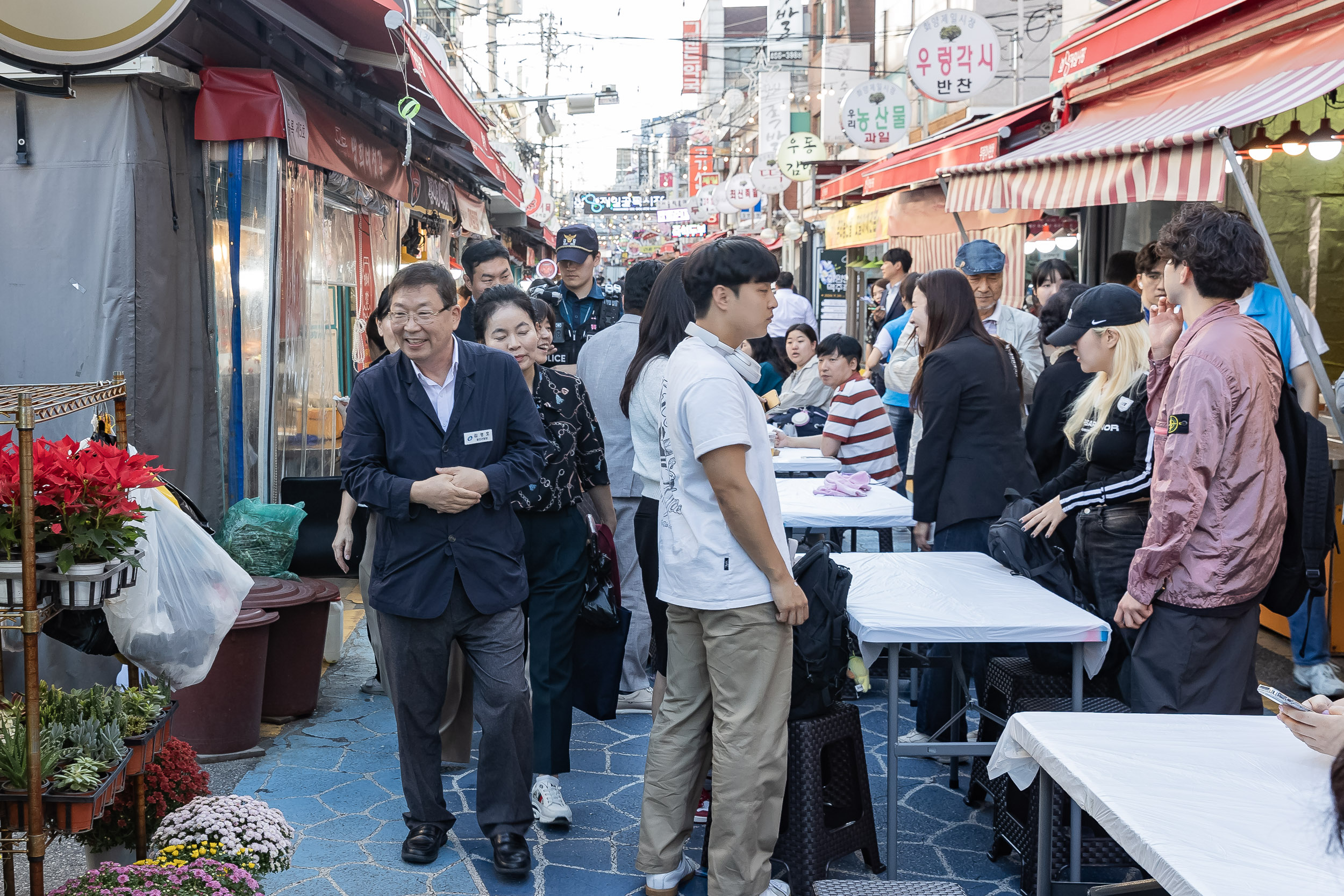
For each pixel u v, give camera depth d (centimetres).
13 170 545
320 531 662
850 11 2523
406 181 942
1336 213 810
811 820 327
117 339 544
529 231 2266
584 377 501
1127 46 677
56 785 249
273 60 608
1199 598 301
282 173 604
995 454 435
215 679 430
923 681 433
